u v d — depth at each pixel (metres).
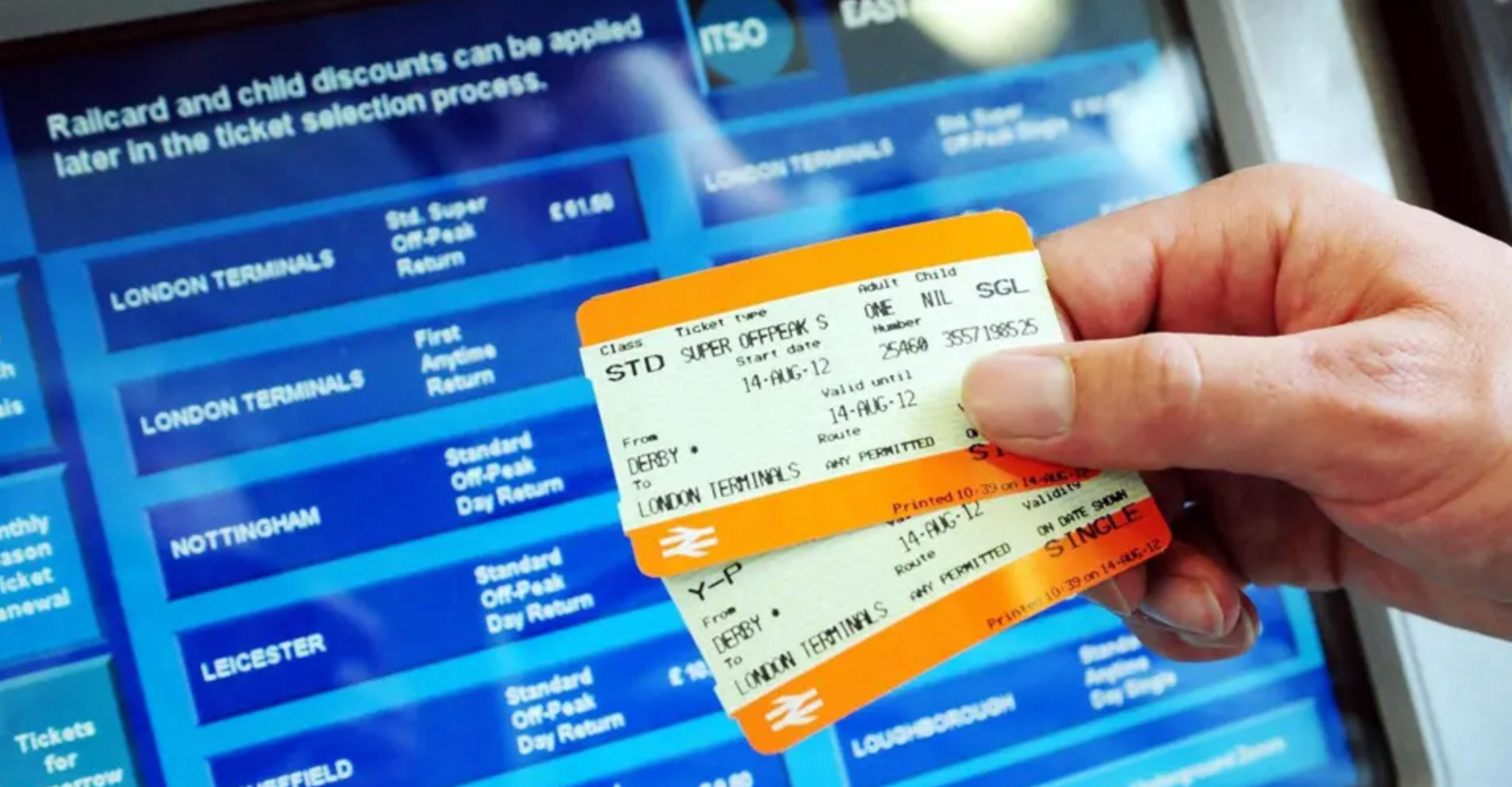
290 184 0.64
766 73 0.69
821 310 0.48
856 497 0.47
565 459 0.65
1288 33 0.71
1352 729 0.71
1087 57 0.72
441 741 0.63
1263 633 0.71
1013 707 0.68
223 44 0.63
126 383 0.62
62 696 0.60
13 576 0.60
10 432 0.60
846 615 0.46
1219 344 0.47
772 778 0.66
